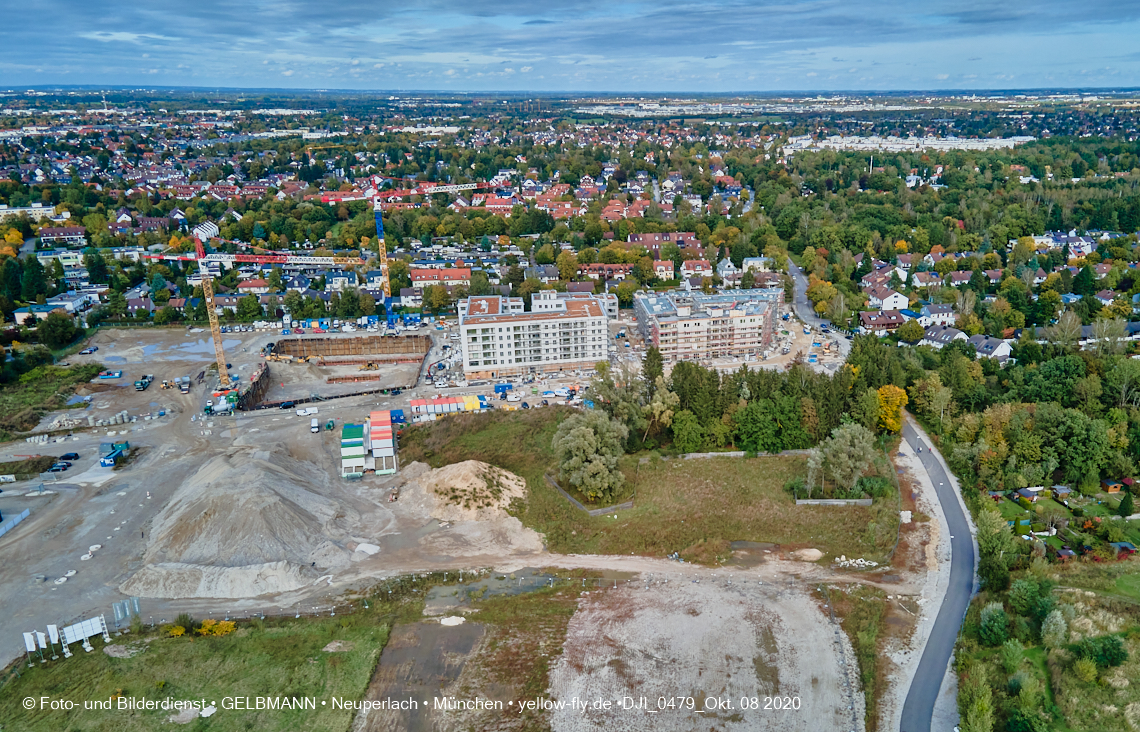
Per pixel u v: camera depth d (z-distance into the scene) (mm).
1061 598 152625
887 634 149500
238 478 188750
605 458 198000
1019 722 123812
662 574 170250
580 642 147500
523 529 187250
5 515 192250
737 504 196625
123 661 140500
